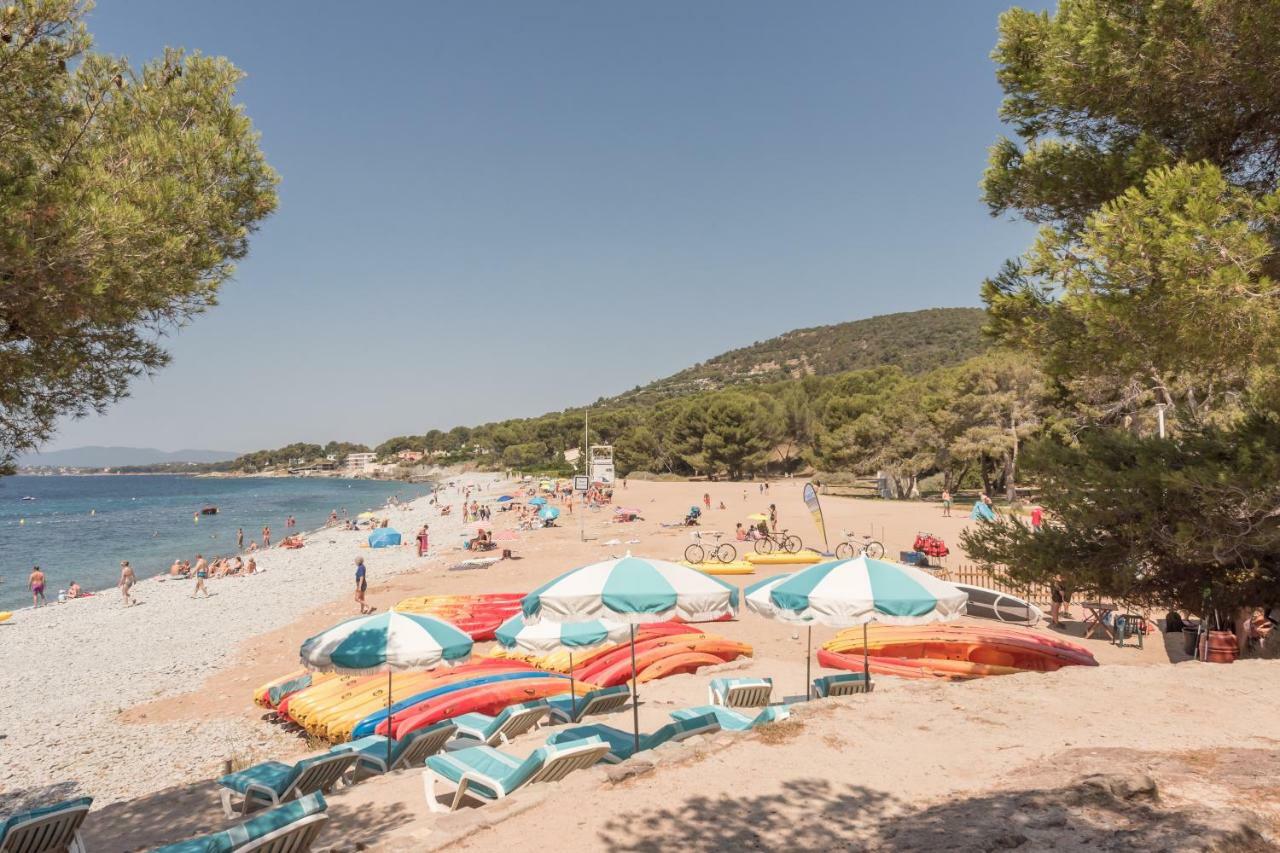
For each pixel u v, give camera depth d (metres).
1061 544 11.07
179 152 6.53
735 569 26.84
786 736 6.51
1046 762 5.53
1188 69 8.33
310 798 5.79
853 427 66.31
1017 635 13.38
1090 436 11.66
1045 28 10.24
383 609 25.47
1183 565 11.03
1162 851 3.82
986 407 47.56
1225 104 8.81
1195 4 7.82
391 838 5.71
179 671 18.98
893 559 27.83
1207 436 10.88
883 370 95.62
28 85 5.59
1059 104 9.83
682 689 12.34
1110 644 15.68
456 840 4.77
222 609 27.77
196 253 6.73
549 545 38.84
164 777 11.97
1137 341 7.93
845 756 6.00
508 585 28.42
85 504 119.12
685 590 8.14
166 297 6.65
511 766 7.11
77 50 5.64
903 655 13.66
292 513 93.56
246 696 16.25
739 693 10.42
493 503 82.69
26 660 21.22
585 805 5.23
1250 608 11.87
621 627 10.44
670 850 4.50
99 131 6.39
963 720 6.81
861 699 7.62
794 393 102.44
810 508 25.31
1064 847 4.04
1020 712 6.95
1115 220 7.54
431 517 73.38
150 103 6.68
